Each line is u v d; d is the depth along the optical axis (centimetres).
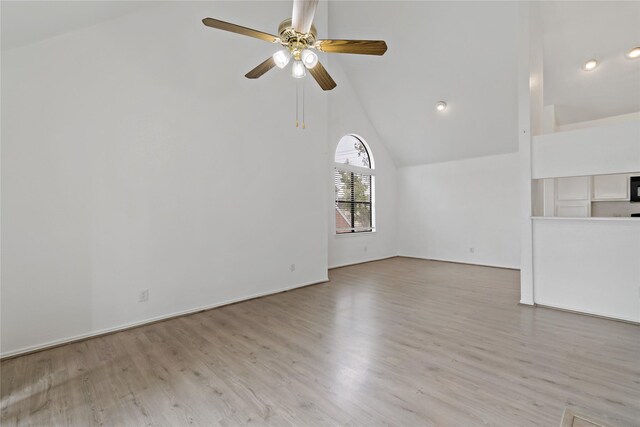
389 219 724
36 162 251
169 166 322
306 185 457
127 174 296
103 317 284
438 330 283
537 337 265
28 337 249
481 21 424
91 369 222
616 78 451
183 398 186
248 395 188
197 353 244
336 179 616
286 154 429
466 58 474
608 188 512
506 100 499
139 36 303
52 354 245
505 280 484
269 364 225
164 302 320
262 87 400
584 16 386
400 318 316
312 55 226
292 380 204
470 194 629
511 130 537
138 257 303
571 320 304
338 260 605
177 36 327
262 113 401
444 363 223
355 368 218
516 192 572
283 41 223
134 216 300
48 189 256
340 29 510
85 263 274
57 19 235
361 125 649
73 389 197
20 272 246
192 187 338
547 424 158
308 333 280
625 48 405
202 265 347
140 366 225
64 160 263
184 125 332
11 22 210
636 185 488
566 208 546
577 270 323
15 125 243
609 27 389
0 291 238
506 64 455
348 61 571
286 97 428
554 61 453
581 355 232
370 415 168
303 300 383
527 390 188
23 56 245
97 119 279
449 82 519
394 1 448
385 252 711
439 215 675
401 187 736
